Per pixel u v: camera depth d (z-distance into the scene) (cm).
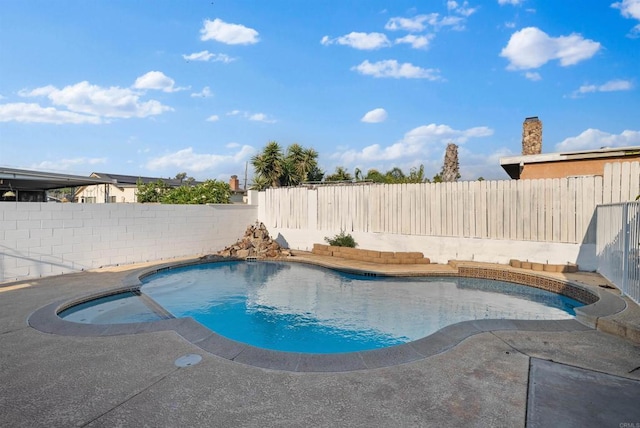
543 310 727
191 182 3812
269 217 1560
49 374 350
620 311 519
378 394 310
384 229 1246
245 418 273
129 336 458
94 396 307
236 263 1242
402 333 620
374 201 1269
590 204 901
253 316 712
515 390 314
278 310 748
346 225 1342
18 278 837
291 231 1495
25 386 326
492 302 786
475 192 1066
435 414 277
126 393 313
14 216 831
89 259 989
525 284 891
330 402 297
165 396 307
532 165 1217
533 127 1423
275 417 274
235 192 3438
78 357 392
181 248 1256
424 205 1159
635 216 579
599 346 421
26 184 1647
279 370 360
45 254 891
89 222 990
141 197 2597
